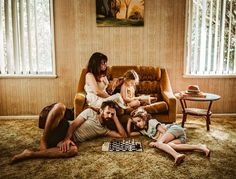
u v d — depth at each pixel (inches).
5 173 92.3
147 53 165.5
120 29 163.0
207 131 138.3
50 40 163.2
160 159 103.3
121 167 97.0
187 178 89.0
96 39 163.6
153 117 132.0
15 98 166.4
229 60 166.6
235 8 160.7
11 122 158.1
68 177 89.8
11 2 156.5
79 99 132.2
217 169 95.3
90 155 107.1
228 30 162.7
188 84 168.6
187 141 123.4
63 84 167.0
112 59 165.8
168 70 167.3
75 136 118.0
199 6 159.9
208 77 166.6
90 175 91.2
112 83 142.0
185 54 165.2
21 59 162.2
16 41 160.4
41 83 165.9
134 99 136.4
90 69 136.9
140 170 94.6
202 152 109.3
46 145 106.6
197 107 169.6
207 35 162.9
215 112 170.2
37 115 168.1
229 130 140.1
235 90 169.0
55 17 160.9
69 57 164.9
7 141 124.6
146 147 115.4
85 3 160.4
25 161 101.6
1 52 161.5
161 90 149.3
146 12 162.1
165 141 112.2
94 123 121.4
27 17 157.4
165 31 163.6
